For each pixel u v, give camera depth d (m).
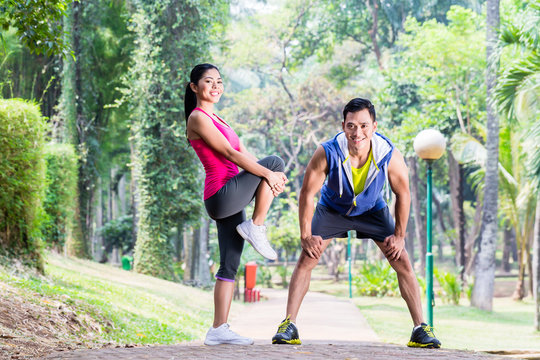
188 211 21.38
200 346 4.48
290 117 40.22
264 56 39.56
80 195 20.12
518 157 23.58
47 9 7.20
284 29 39.31
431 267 10.42
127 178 47.34
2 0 6.98
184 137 20.73
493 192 22.17
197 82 4.70
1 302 6.00
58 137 19.53
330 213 4.96
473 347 11.02
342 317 14.48
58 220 15.90
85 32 21.19
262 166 4.54
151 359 3.46
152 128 21.09
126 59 23.33
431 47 28.88
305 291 5.02
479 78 30.58
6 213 9.78
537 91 15.41
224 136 4.59
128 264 27.62
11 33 17.28
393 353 3.97
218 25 23.83
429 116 30.52
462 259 31.69
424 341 4.87
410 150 30.31
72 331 6.14
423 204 42.75
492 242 22.00
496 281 38.81
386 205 5.02
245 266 20.31
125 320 8.19
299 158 43.75
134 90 20.69
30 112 9.86
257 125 40.09
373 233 5.01
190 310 13.28
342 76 40.12
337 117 39.84
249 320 13.34
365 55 40.34
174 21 20.80
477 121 30.34
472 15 29.75
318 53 40.50
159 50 20.38
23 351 4.24
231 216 4.64
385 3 37.53
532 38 15.42
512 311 22.48
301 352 3.90
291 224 36.97
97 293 10.37
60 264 13.78
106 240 38.59
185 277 28.47
